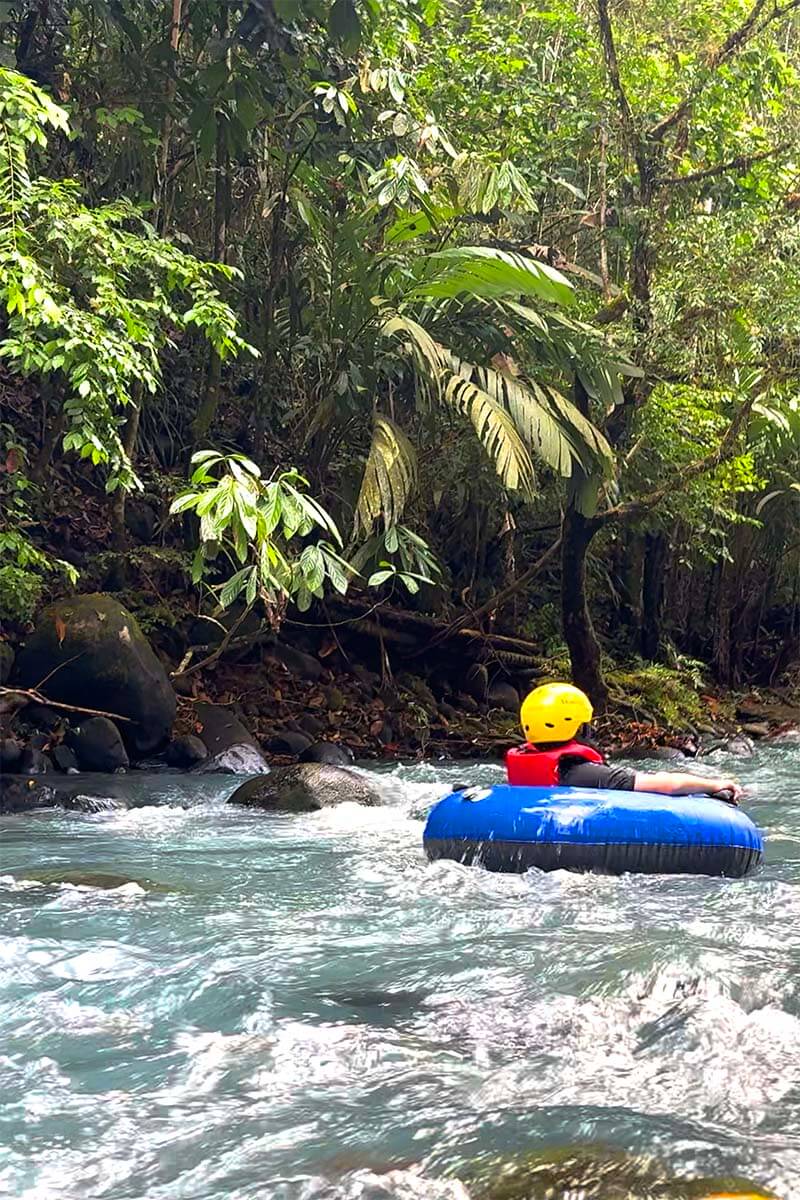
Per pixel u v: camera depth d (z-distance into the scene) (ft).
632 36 38.96
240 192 38.91
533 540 48.34
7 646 30.86
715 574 53.26
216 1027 10.57
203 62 35.70
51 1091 9.11
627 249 40.86
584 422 34.32
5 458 34.68
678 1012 10.78
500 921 14.51
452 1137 8.18
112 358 25.32
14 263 25.07
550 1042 10.16
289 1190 7.50
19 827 22.48
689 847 17.42
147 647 31.27
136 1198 7.45
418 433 39.22
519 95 36.78
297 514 24.35
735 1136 8.16
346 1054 9.85
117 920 14.46
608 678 43.34
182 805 25.70
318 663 38.93
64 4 32.94
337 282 34.53
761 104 38.09
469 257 32.48
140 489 27.27
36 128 23.72
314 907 15.31
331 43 33.91
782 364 37.58
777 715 47.26
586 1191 7.22
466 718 39.63
